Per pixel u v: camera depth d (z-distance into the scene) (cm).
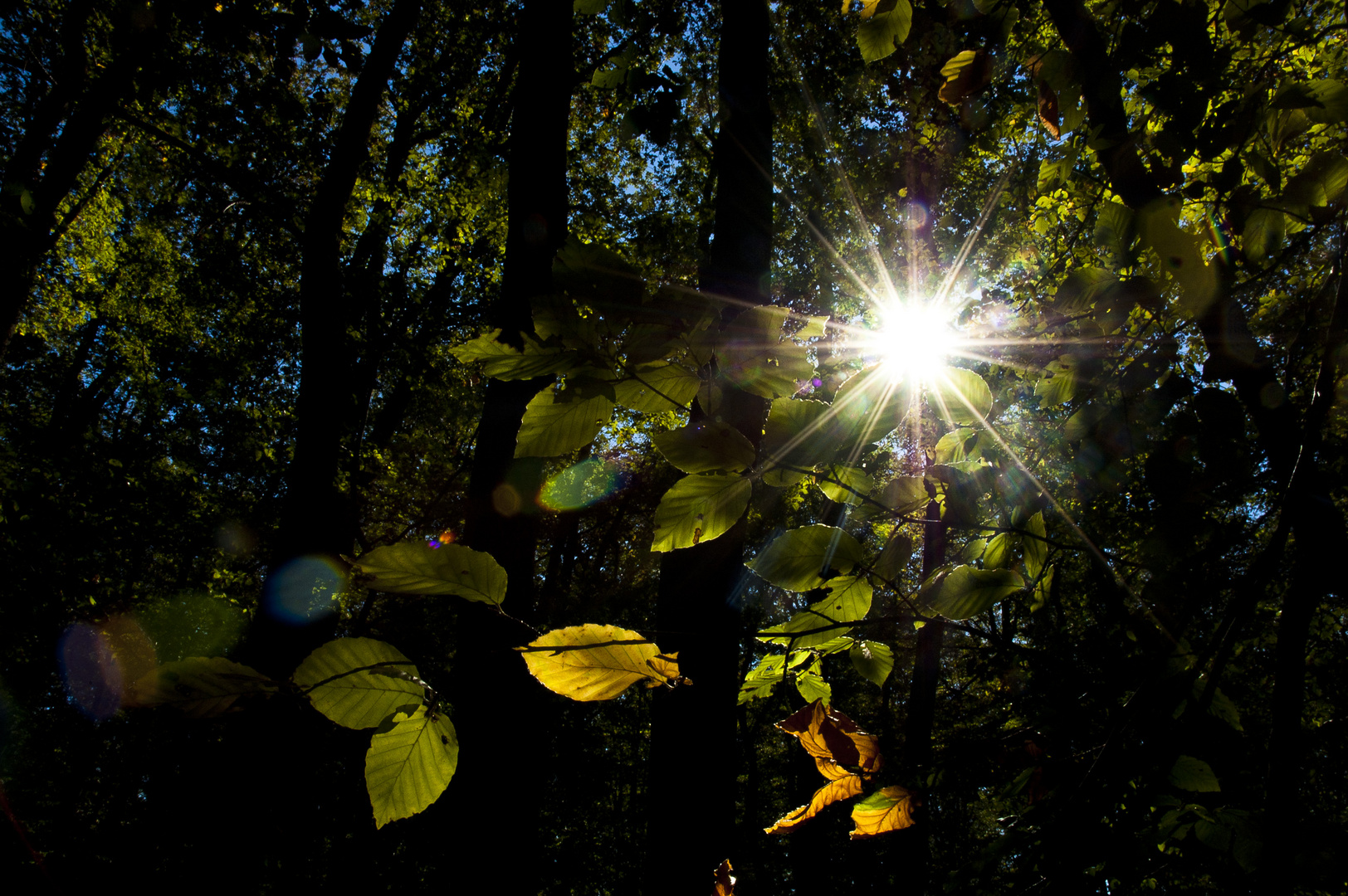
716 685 256
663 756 289
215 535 1160
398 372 1299
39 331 1617
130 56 694
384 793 61
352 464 1174
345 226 1212
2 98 873
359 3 499
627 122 238
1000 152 566
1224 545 115
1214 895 124
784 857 1392
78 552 955
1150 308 125
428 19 1165
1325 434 142
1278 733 109
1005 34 175
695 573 270
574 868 1245
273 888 752
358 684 61
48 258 1464
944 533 117
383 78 812
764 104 310
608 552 1440
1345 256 118
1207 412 109
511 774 389
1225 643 109
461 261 1284
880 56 175
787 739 1383
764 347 72
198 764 520
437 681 363
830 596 101
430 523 1245
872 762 124
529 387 468
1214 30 152
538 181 490
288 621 635
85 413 1733
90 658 952
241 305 1339
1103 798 111
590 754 1226
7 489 855
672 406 76
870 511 99
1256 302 146
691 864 277
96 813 954
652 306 69
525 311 418
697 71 874
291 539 667
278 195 913
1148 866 125
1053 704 128
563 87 522
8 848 720
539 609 1218
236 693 57
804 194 1157
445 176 1238
